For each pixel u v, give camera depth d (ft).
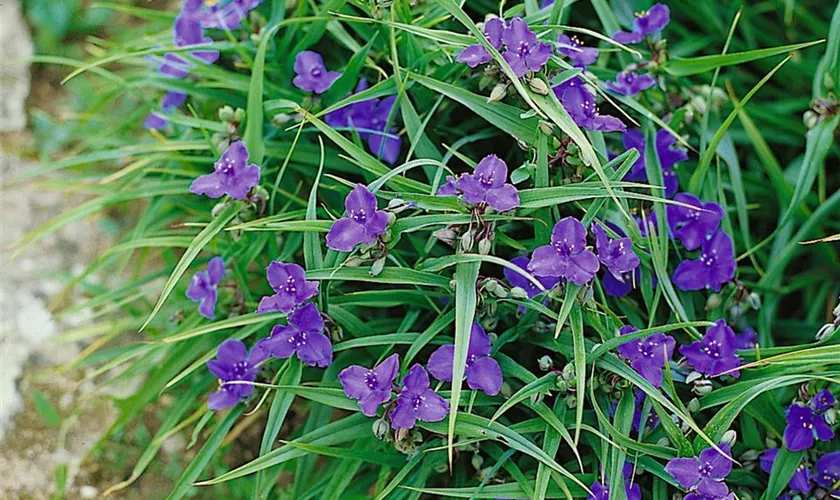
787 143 3.64
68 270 3.92
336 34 3.33
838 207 3.48
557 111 2.94
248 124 3.23
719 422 2.93
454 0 2.98
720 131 3.17
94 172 4.00
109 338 3.60
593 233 3.02
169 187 3.40
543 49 2.97
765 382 2.92
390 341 3.06
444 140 3.38
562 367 3.16
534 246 3.13
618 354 3.02
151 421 3.67
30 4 4.29
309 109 3.29
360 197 2.89
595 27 3.60
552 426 2.99
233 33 3.54
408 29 3.04
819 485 3.05
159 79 3.44
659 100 3.38
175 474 3.58
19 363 3.77
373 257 2.95
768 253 3.56
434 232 2.98
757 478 3.11
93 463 3.62
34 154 4.09
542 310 2.95
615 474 2.94
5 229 3.96
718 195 3.36
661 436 3.05
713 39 3.72
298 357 3.05
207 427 3.62
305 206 3.39
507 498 3.01
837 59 3.24
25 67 4.22
